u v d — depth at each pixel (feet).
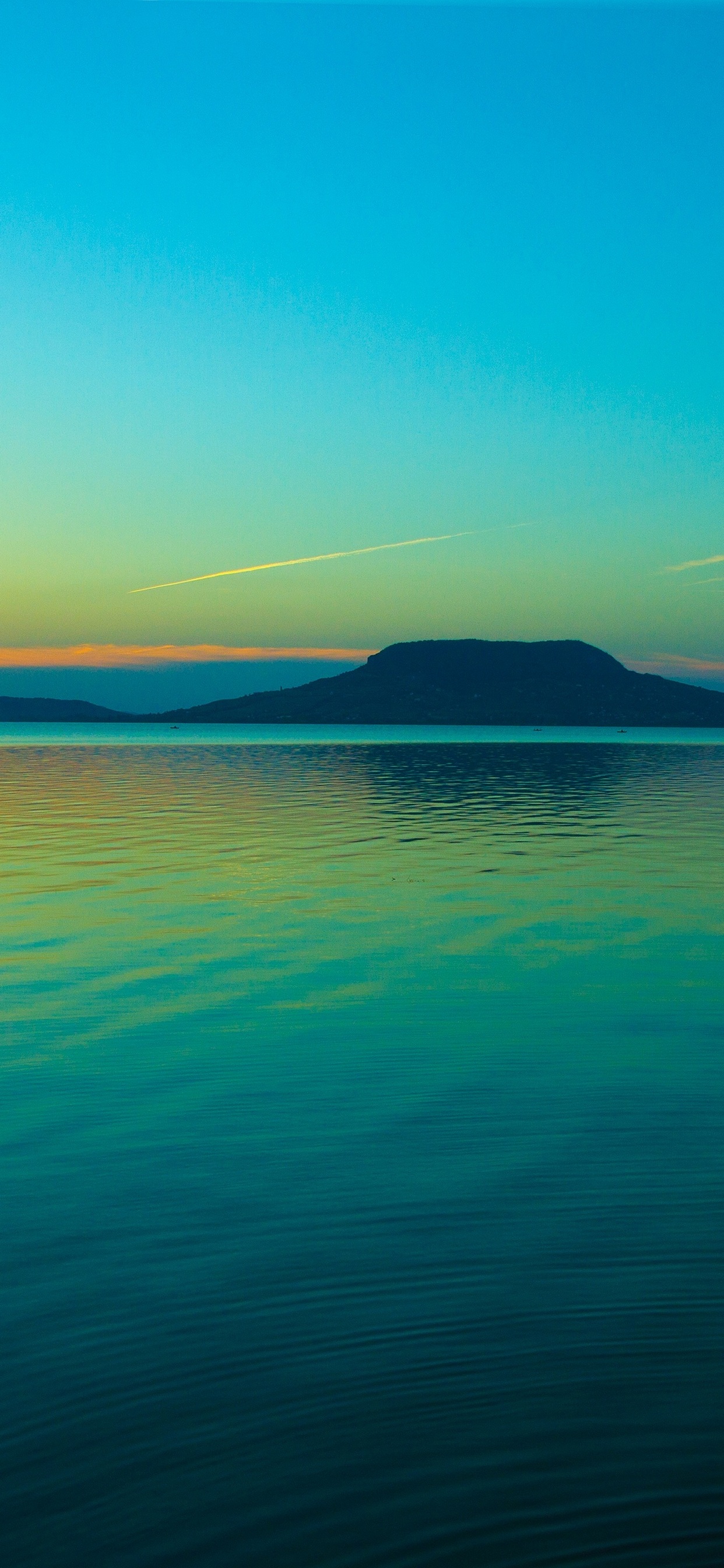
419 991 54.34
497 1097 38.78
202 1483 19.02
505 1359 22.59
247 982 56.13
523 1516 18.25
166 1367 22.35
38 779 250.78
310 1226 28.68
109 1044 45.32
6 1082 40.42
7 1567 17.03
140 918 74.13
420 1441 20.04
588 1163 32.89
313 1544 17.65
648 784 235.40
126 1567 17.12
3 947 64.80
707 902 80.18
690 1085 40.09
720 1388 21.61
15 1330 23.71
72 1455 19.69
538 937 67.41
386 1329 23.71
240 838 124.67
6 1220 28.99
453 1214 29.35
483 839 122.31
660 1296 25.07
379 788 218.79
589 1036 46.47
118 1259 26.84
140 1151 33.78
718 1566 17.29
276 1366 22.38
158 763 336.08
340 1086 40.04
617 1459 19.52
